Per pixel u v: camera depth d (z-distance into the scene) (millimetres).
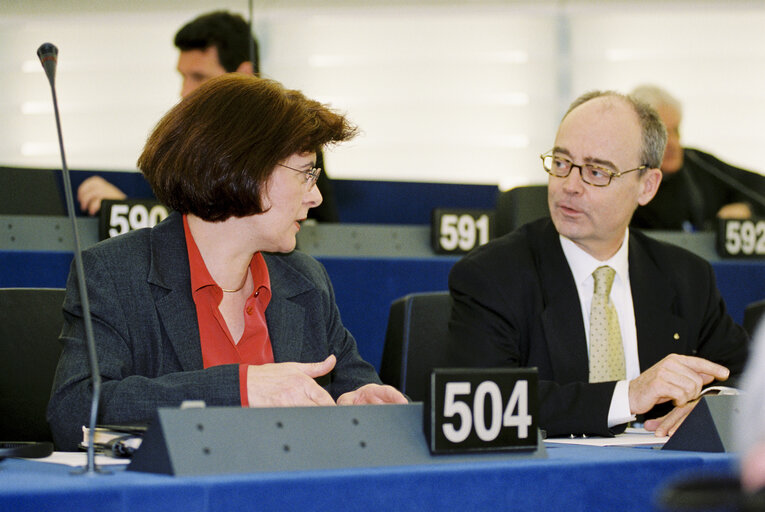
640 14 5773
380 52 5750
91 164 5664
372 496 975
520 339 2000
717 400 1276
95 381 1069
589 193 1978
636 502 1108
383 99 5746
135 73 5684
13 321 1792
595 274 2049
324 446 1035
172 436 976
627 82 5777
